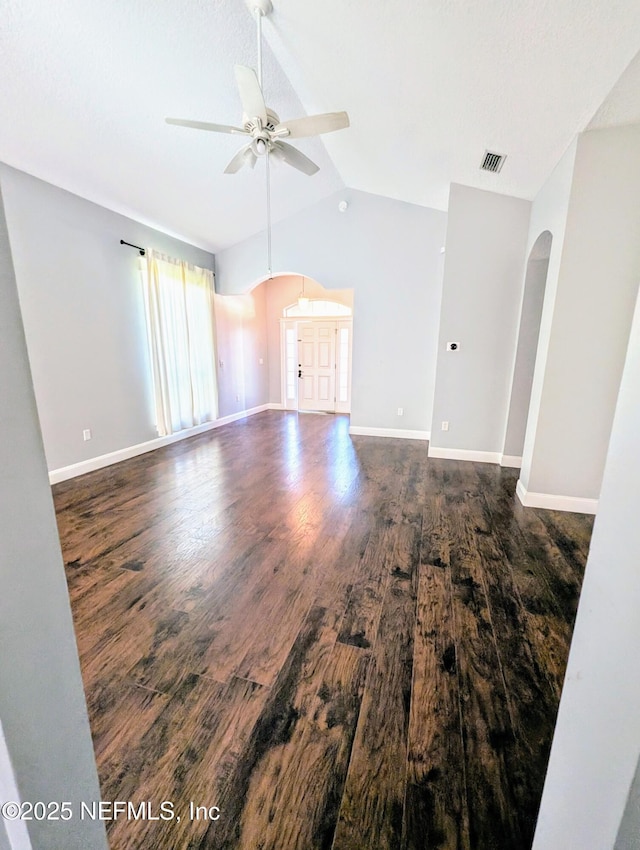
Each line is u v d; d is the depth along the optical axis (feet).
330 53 7.77
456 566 7.11
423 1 5.94
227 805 3.37
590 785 1.91
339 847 3.09
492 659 4.96
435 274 15.65
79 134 9.20
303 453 14.87
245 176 12.72
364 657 4.98
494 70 7.03
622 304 8.57
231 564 7.14
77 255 11.62
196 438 17.19
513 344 13.07
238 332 21.40
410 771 3.63
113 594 6.26
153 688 4.53
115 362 13.23
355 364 17.37
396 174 12.85
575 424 9.34
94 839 2.20
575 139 8.25
